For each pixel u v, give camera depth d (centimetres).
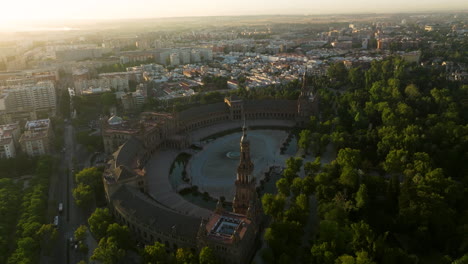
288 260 18250
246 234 19812
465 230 19312
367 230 19112
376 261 18362
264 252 19188
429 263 19375
